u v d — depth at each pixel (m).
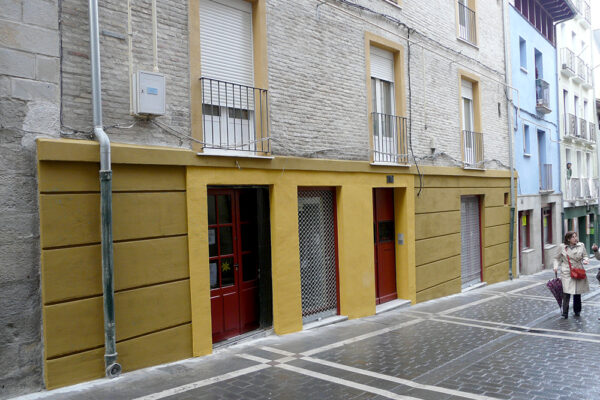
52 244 5.43
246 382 5.88
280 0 8.35
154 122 6.47
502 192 16.08
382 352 7.30
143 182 6.32
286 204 8.31
